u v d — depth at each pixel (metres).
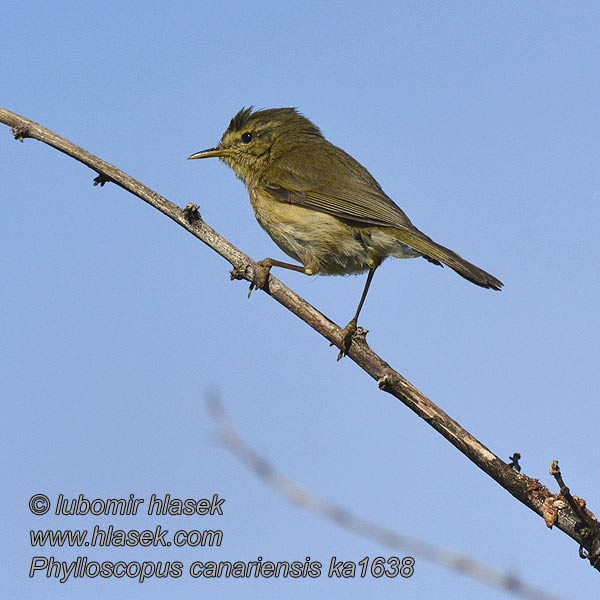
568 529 7.56
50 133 10.41
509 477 7.98
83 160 10.32
